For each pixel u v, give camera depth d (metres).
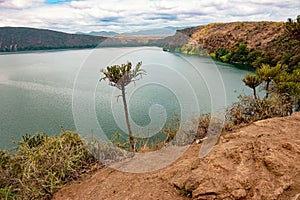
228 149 3.18
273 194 2.29
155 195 2.67
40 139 4.13
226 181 2.49
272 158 2.73
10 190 3.13
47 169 3.37
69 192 3.16
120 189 2.94
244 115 5.37
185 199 2.55
